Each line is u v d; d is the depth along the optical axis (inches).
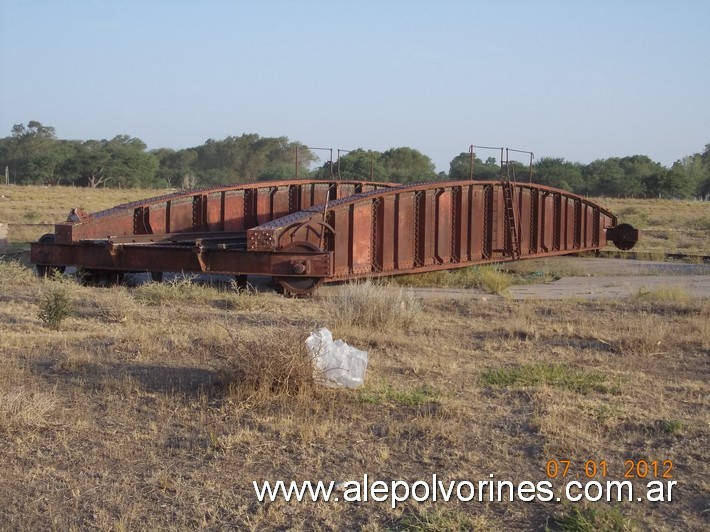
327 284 801.6
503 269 1022.4
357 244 783.1
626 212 2277.3
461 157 4692.4
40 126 5708.7
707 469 282.5
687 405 361.7
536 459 291.4
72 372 405.7
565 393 374.6
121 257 748.6
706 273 993.5
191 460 287.4
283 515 242.2
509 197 988.6
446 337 514.9
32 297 659.4
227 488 263.0
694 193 4889.3
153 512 245.1
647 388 391.2
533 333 521.7
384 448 298.5
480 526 234.1
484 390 381.1
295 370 359.3
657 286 807.7
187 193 900.6
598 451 299.4
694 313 614.2
